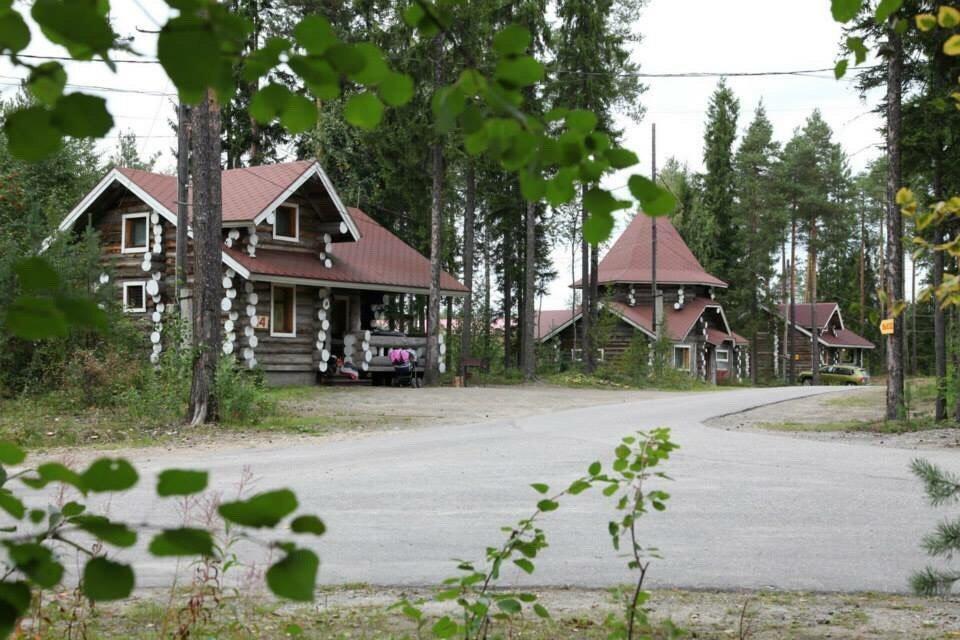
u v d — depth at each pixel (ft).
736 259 207.31
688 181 219.20
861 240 247.50
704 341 159.94
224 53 3.35
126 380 61.21
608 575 20.22
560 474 35.04
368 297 101.50
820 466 37.73
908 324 207.72
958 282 9.55
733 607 17.60
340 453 41.81
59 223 88.22
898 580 20.04
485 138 4.39
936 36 46.96
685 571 20.70
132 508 26.05
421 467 36.94
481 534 24.49
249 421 54.49
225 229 85.76
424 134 95.71
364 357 95.61
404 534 24.44
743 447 44.80
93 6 3.11
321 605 17.38
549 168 4.67
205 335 54.19
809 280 250.37
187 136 71.31
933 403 78.48
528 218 115.55
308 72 3.88
